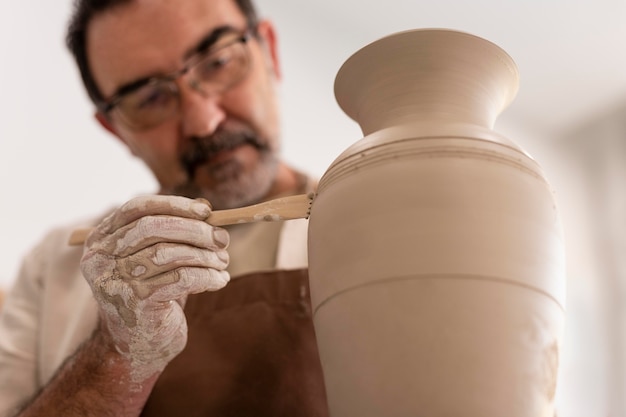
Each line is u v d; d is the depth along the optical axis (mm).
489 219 666
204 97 1448
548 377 674
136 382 940
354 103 845
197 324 1106
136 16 1475
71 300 1431
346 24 2924
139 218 806
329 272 710
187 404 1013
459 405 629
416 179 684
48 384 1032
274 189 1591
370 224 684
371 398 661
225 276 809
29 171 2387
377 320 660
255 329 1062
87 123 2504
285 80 2764
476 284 646
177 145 1498
